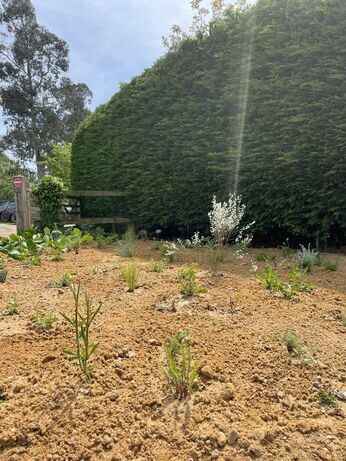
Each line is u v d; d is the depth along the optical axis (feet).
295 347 5.56
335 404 4.34
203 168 18.60
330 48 14.05
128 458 3.42
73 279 9.66
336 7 14.08
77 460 3.38
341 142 13.64
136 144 22.63
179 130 19.66
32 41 80.12
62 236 15.88
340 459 3.47
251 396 4.43
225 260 12.21
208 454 3.49
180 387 4.37
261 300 7.79
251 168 16.44
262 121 16.06
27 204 19.47
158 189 21.07
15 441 3.59
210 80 18.35
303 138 14.57
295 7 15.21
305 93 14.70
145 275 9.92
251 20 16.67
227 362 5.14
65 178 45.70
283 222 15.96
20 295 8.29
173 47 20.86
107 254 13.97
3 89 78.84
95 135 26.96
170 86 20.68
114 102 25.23
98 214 26.35
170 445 3.59
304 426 3.92
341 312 7.22
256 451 3.53
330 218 14.48
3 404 4.15
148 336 5.91
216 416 4.02
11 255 13.14
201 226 19.47
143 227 22.66
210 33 18.74
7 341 5.72
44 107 82.58
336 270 10.96
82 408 4.07
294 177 15.15
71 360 5.08
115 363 5.04
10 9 78.54
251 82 16.34
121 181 23.97
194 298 7.86
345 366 5.16
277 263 11.74
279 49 15.40
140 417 3.97
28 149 83.82
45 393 4.34
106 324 6.40
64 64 84.74
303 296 8.16
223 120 17.58
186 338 5.61
